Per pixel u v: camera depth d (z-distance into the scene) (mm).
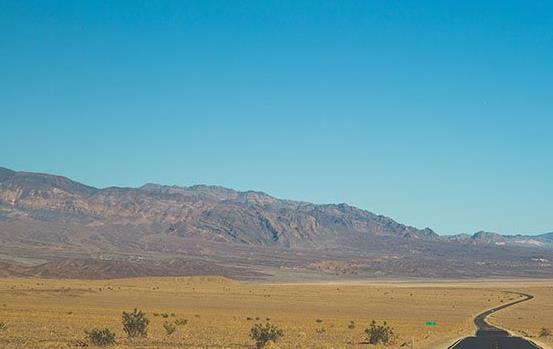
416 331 86750
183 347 55375
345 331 85438
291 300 176875
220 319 99125
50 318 85125
